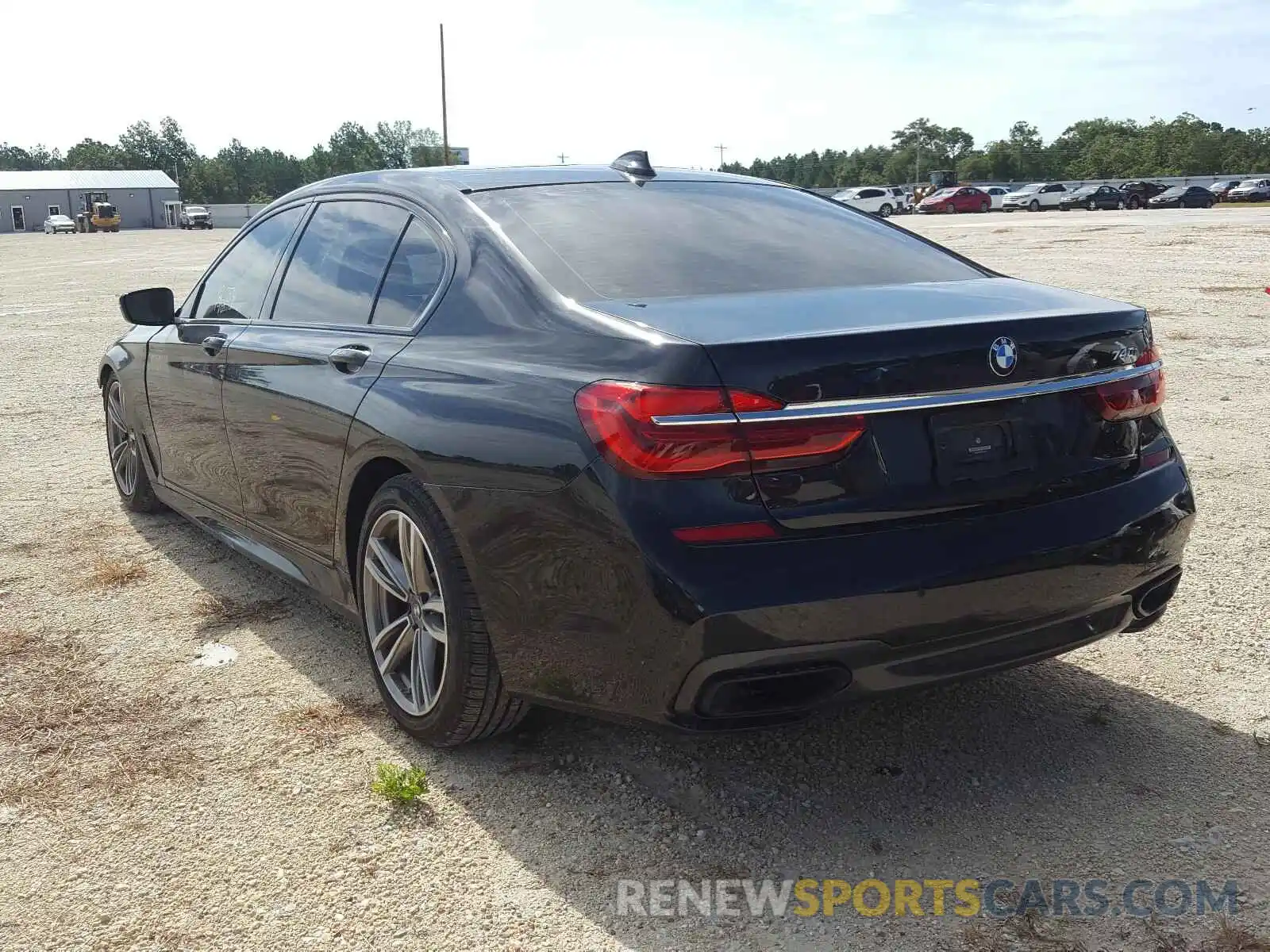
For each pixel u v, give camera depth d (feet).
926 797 8.91
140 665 11.79
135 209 325.62
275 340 11.82
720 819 8.68
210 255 101.91
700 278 9.22
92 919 7.64
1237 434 20.36
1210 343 30.48
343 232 11.88
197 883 8.03
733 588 7.22
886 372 7.54
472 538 8.61
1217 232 80.59
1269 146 339.98
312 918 7.61
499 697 9.12
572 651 8.07
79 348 37.65
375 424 9.61
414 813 8.84
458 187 10.80
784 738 9.95
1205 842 8.16
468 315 9.50
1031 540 7.89
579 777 9.34
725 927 7.41
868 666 7.59
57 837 8.65
